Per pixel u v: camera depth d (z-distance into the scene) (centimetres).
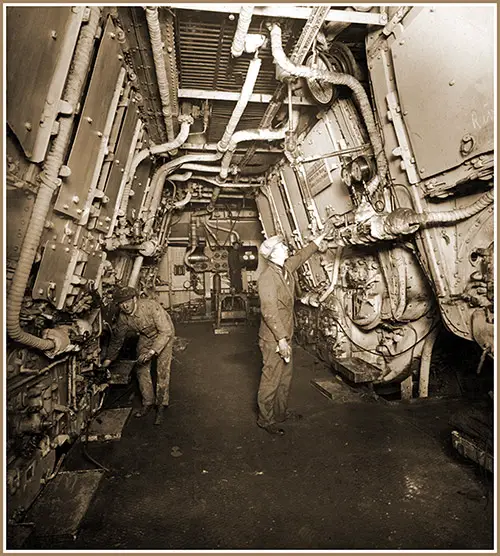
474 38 194
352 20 247
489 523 195
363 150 342
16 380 201
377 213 300
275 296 294
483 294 238
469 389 402
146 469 254
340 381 420
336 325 462
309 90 353
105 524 200
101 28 221
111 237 351
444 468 245
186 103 402
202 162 583
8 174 167
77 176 239
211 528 197
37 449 219
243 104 333
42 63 169
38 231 191
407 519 200
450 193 250
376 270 389
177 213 882
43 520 198
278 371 305
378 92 287
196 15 254
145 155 402
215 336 711
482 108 202
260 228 913
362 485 230
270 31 262
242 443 289
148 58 279
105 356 388
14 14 144
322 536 189
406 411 337
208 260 896
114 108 272
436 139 240
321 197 456
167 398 359
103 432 300
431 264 275
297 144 462
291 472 247
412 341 371
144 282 725
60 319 275
